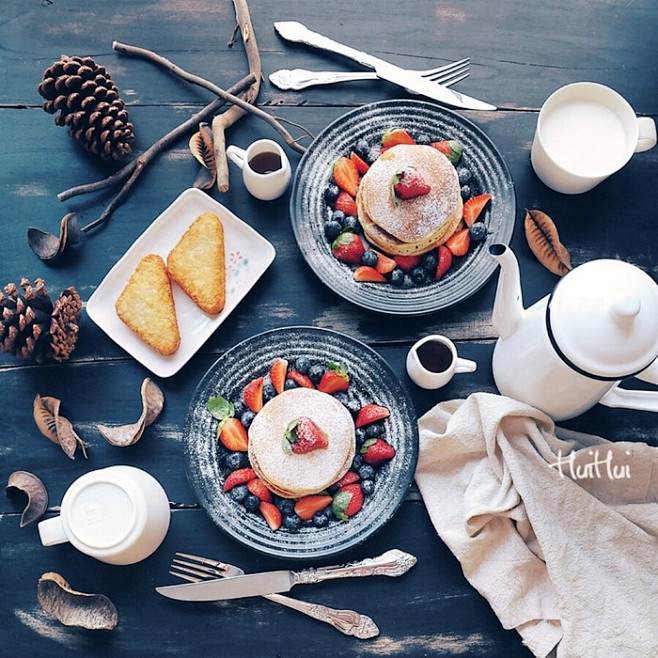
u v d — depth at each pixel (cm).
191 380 113
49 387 113
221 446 109
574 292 98
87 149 115
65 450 110
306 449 105
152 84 118
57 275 115
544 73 118
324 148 114
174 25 119
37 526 110
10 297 108
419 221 110
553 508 107
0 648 109
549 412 109
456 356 108
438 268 112
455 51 119
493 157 113
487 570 107
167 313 111
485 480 108
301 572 108
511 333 104
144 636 109
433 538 110
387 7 119
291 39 117
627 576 106
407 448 107
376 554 109
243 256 114
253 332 114
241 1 117
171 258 112
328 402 108
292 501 108
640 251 115
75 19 119
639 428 112
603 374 97
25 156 117
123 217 116
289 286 115
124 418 112
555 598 107
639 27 119
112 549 104
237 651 108
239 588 107
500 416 106
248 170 112
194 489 106
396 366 113
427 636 108
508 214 112
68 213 116
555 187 115
